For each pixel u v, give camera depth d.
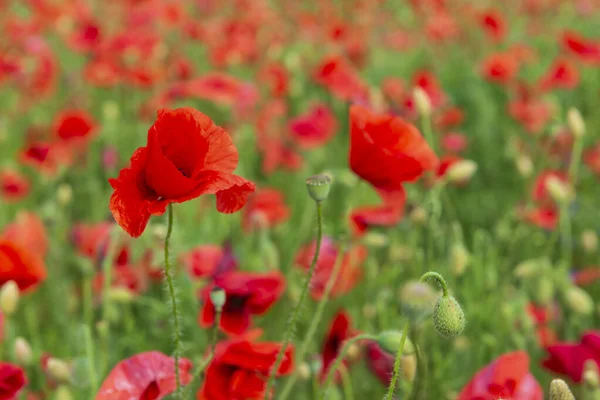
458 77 3.11
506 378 1.04
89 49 2.62
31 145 1.80
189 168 0.94
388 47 3.52
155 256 1.21
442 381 1.19
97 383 1.07
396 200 1.10
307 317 1.30
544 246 1.53
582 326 1.31
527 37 3.70
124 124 2.34
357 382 1.25
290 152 2.07
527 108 2.21
